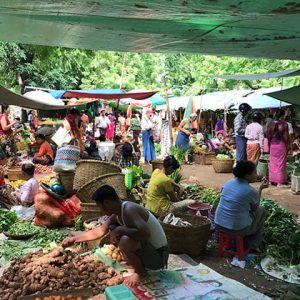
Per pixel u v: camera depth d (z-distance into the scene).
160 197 6.01
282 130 9.88
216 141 16.50
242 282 4.42
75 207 6.43
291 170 10.91
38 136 11.70
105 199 4.07
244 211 4.87
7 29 3.97
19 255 5.04
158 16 3.12
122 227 4.07
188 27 3.66
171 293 3.92
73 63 20.39
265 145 14.08
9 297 3.77
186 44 4.59
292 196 8.92
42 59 16.88
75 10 2.99
